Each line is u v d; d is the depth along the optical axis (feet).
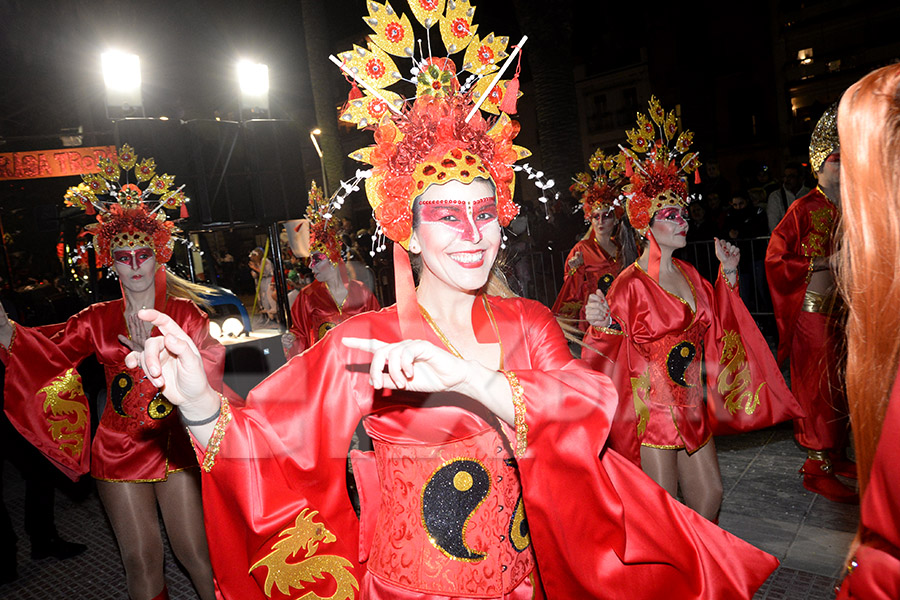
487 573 5.83
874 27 75.25
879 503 3.47
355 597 6.18
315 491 6.10
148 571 10.48
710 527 6.55
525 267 31.04
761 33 82.28
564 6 38.73
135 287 11.53
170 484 10.59
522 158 6.46
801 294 13.53
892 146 3.50
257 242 50.93
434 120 6.11
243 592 6.01
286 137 16.88
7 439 13.89
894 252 3.52
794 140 83.05
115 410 10.78
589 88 98.53
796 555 11.10
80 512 16.93
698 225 28.22
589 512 5.90
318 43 51.13
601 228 19.89
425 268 6.41
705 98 85.15
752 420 11.87
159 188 12.28
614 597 6.11
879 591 3.51
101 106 32.86
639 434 10.96
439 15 6.42
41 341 11.35
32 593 13.00
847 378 3.82
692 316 11.05
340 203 6.36
